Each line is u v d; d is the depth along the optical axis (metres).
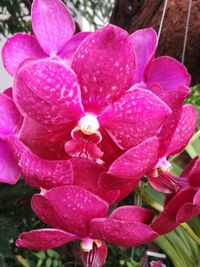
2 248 0.42
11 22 0.53
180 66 0.19
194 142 0.26
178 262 0.26
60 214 0.16
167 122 0.17
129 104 0.16
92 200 0.16
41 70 0.15
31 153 0.16
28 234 0.17
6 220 0.43
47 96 0.15
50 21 0.19
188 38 0.27
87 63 0.15
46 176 0.16
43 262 0.43
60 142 0.16
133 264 0.41
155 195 0.24
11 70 0.19
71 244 0.45
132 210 0.17
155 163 0.17
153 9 0.28
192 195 0.17
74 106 0.16
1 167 0.18
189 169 0.19
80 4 0.56
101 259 0.19
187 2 0.27
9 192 0.46
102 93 0.16
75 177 0.16
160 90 0.17
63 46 0.19
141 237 0.16
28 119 0.16
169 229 0.17
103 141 0.16
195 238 0.22
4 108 0.18
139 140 0.16
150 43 0.19
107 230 0.16
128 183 0.16
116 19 0.30
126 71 0.15
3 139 0.18
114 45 0.15
